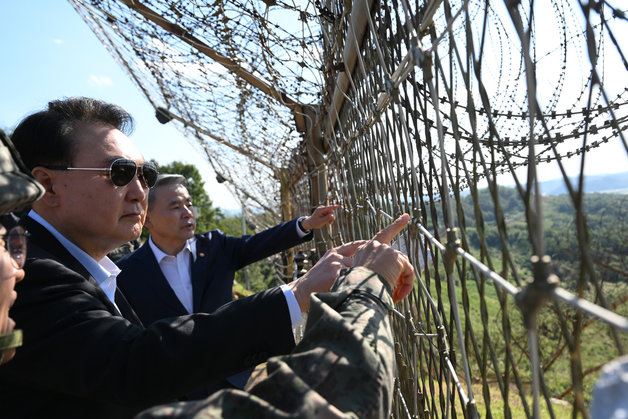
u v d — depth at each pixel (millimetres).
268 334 1215
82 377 1133
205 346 1165
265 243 3107
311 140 3268
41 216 1454
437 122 867
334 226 3258
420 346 1376
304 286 1276
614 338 500
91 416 1250
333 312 914
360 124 1824
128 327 1216
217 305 2977
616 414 377
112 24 2854
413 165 1135
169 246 3000
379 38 1446
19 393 1200
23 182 856
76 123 1442
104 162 1435
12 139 1422
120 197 1470
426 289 1216
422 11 980
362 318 942
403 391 1727
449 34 788
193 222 3074
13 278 946
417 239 1254
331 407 758
